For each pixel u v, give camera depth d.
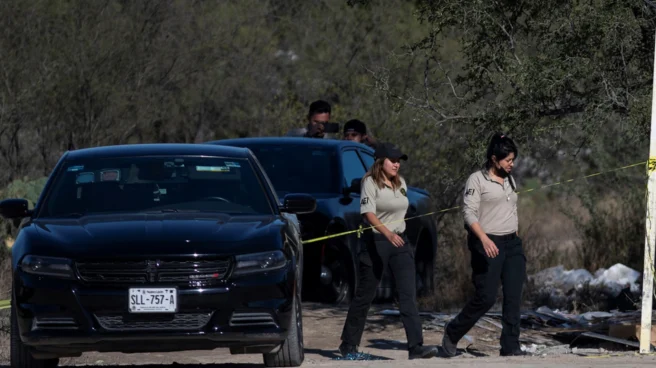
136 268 22.25
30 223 24.58
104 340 22.06
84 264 22.31
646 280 27.61
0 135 54.06
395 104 35.66
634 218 51.91
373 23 67.06
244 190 26.17
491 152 27.44
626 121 32.38
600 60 31.36
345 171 39.00
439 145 53.41
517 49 33.53
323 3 69.62
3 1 54.44
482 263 27.67
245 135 66.44
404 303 28.00
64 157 27.19
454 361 25.77
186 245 22.53
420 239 42.62
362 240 28.50
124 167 26.61
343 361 26.69
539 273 48.56
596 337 31.45
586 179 54.44
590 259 50.69
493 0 32.97
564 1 32.12
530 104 32.34
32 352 23.22
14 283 22.75
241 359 29.89
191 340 22.22
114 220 24.09
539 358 26.62
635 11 31.73
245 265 22.62
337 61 67.50
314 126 43.81
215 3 64.81
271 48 66.69
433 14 33.84
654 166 26.91
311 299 38.72
